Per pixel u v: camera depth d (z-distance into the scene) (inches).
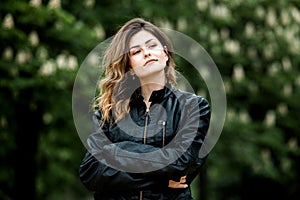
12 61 593.9
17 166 683.4
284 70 895.1
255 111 920.9
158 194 171.6
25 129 673.0
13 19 609.0
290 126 918.4
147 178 170.9
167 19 766.5
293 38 892.0
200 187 843.4
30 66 598.2
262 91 906.1
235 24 879.7
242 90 879.7
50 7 593.0
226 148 862.5
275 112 912.9
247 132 848.3
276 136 880.3
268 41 887.1
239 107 880.3
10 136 677.3
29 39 594.9
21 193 685.3
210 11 817.5
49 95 634.8
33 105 644.1
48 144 742.5
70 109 688.4
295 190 970.7
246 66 896.3
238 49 835.4
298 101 915.4
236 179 1024.2
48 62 596.7
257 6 872.9
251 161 874.1
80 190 866.8
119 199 173.3
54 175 767.1
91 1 686.5
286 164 917.2
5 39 595.5
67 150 749.9
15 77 595.8
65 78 603.2
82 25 634.2
